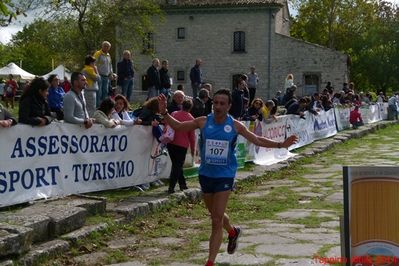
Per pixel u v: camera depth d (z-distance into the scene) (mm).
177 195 9789
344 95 28203
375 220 4938
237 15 46438
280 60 45656
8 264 5844
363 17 59406
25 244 6242
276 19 46625
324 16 58156
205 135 6199
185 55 47594
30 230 6367
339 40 61125
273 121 16281
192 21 47250
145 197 9469
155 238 7699
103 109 9523
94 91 12773
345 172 4996
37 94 8195
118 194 9594
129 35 41562
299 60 45188
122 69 17109
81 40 38562
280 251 7000
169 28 47719
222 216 6156
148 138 10484
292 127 18328
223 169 6156
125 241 7508
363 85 64250
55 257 6590
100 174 9453
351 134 24516
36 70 71125
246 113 15641
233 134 6180
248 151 14438
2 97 34500
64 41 38969
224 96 6113
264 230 8141
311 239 7594
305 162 16484
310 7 58125
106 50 14781
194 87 22422
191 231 8125
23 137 7902
